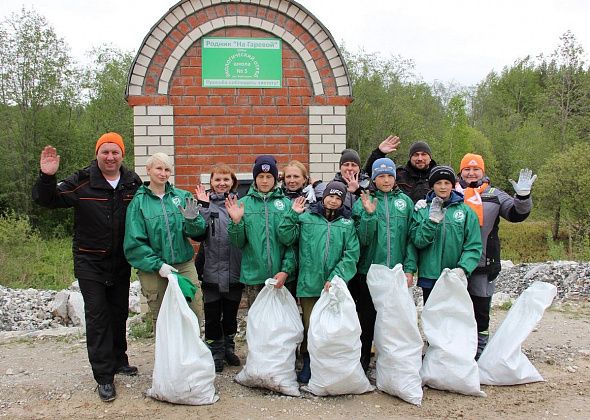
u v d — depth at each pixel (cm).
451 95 5028
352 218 493
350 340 445
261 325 468
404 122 2853
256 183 498
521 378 486
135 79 692
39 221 2406
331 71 721
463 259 483
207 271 516
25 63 2334
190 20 698
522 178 509
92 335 455
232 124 711
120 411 435
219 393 468
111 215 465
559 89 3055
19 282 1389
